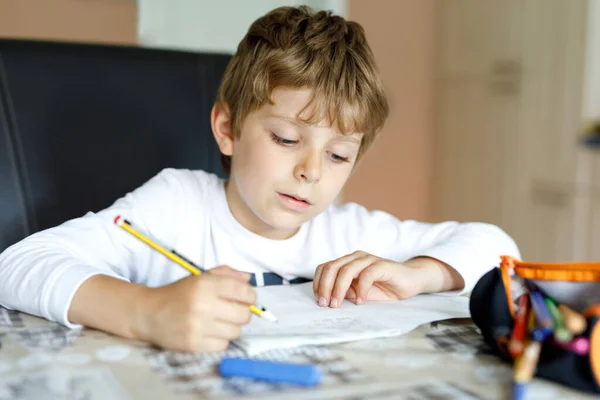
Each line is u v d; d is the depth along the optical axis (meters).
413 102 3.08
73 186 1.16
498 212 2.76
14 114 1.11
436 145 3.14
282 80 0.88
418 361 0.57
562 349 0.50
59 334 0.64
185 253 1.03
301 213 0.91
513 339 0.53
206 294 0.60
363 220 1.11
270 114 0.88
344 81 0.90
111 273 0.74
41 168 1.12
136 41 2.17
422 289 0.85
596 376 0.48
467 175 2.94
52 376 0.51
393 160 3.06
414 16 3.03
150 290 0.64
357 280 0.83
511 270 0.61
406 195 3.13
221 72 1.31
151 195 1.02
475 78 2.86
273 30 0.96
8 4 1.91
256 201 0.92
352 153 0.92
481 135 2.84
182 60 1.29
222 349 0.59
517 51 2.61
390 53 2.98
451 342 0.63
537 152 2.54
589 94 2.32
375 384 0.51
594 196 2.30
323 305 0.77
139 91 1.23
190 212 1.04
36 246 0.79
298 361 0.56
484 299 0.61
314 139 0.88
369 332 0.65
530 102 2.56
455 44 2.97
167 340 0.59
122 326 0.62
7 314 0.71
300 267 1.05
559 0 2.40
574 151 2.38
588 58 2.30
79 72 1.18
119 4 2.11
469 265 0.90
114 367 0.54
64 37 2.02
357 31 1.03
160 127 1.24
